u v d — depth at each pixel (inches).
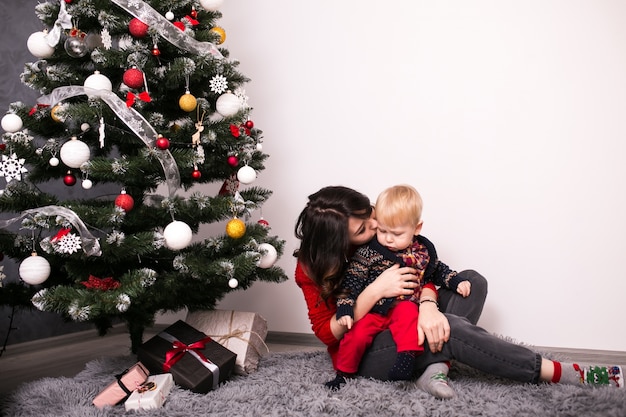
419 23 83.7
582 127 76.8
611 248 75.9
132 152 67.8
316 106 89.1
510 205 79.7
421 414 49.2
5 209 60.0
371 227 58.8
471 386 56.2
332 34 88.2
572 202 77.2
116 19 61.1
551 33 77.9
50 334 89.9
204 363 60.4
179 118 71.9
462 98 81.7
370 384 56.3
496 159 80.2
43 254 63.2
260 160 75.0
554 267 78.0
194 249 69.2
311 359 71.3
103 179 64.9
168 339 63.2
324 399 53.1
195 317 70.4
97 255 58.1
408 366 55.2
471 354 54.8
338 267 55.8
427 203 83.4
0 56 83.0
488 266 80.7
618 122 75.4
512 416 48.0
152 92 66.8
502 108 79.9
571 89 77.1
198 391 58.4
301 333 90.7
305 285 62.3
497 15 80.0
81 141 62.8
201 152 63.6
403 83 84.5
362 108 86.7
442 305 64.6
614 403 48.3
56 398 58.2
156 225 67.9
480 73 80.8
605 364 75.2
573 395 50.6
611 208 75.8
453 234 82.2
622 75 75.3
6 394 60.9
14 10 85.4
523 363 54.1
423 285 63.0
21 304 64.4
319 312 61.1
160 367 60.1
